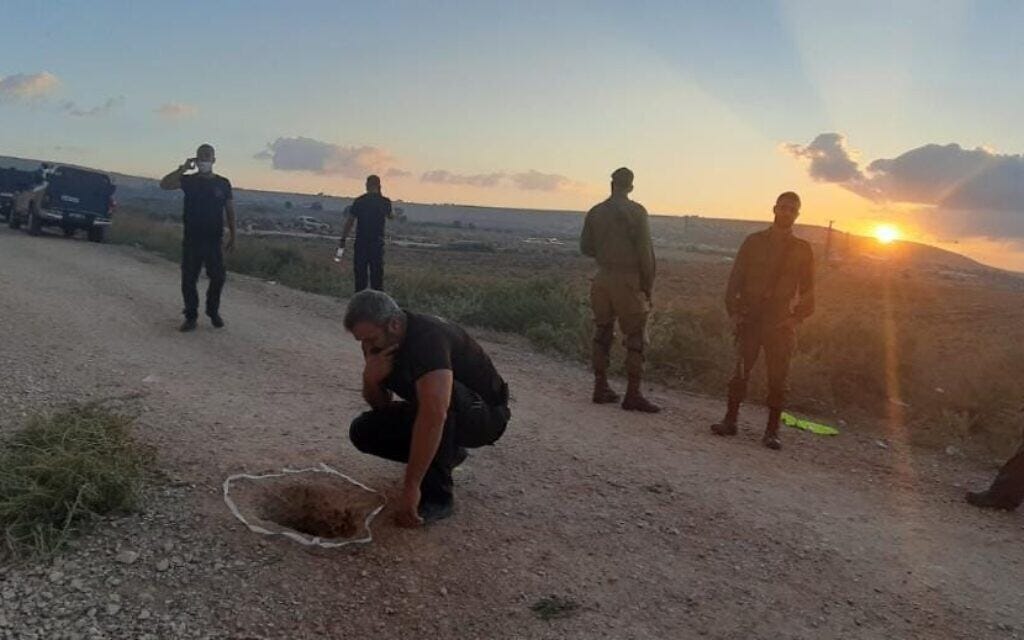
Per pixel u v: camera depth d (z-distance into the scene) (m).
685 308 12.49
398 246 54.00
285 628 3.73
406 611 3.91
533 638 3.78
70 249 21.34
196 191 9.99
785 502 5.63
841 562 4.74
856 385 9.23
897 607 4.29
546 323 11.91
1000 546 5.21
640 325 7.80
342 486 5.04
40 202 24.09
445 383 4.44
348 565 4.21
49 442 4.96
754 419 8.00
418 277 16.98
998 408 8.62
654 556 4.63
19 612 3.68
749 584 4.40
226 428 6.04
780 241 6.90
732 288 7.10
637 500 5.40
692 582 4.37
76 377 7.25
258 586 3.97
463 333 4.80
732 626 3.99
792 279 6.88
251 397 7.07
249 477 5.04
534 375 9.24
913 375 9.63
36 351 8.17
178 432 5.84
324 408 6.89
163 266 18.97
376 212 12.41
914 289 35.75
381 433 4.80
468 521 4.81
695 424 7.57
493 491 5.31
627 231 7.67
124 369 7.73
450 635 3.77
